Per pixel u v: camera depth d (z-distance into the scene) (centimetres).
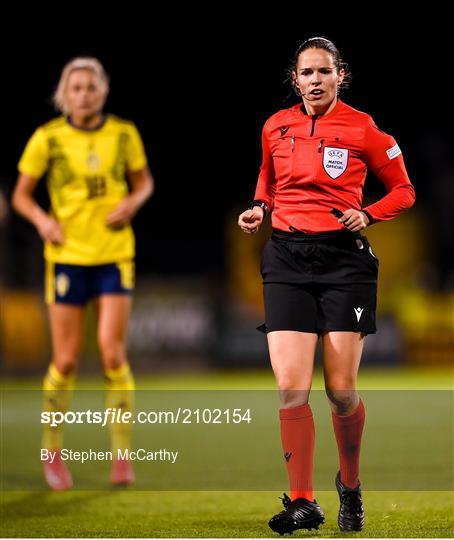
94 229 2097
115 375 2091
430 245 7206
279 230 1538
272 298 1523
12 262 5741
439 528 1563
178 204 8425
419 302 5956
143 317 5931
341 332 1498
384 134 1530
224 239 7625
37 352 5619
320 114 1535
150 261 6788
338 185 1512
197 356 5944
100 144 2119
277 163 1541
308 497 1502
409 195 1532
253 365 5931
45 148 2116
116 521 1661
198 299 6012
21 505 1822
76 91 2100
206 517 1691
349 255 1506
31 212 2123
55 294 2105
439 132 8425
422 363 5881
